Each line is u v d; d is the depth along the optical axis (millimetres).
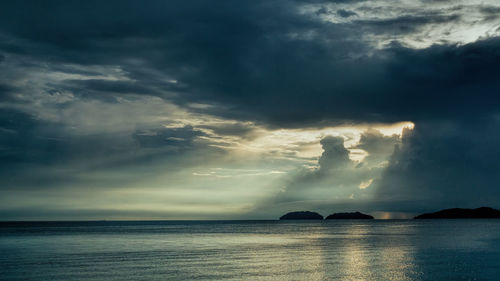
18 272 46344
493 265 49531
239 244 87312
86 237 116750
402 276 42594
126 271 46656
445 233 122938
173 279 41594
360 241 92250
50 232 151125
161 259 58000
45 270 47688
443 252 64688
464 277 41906
